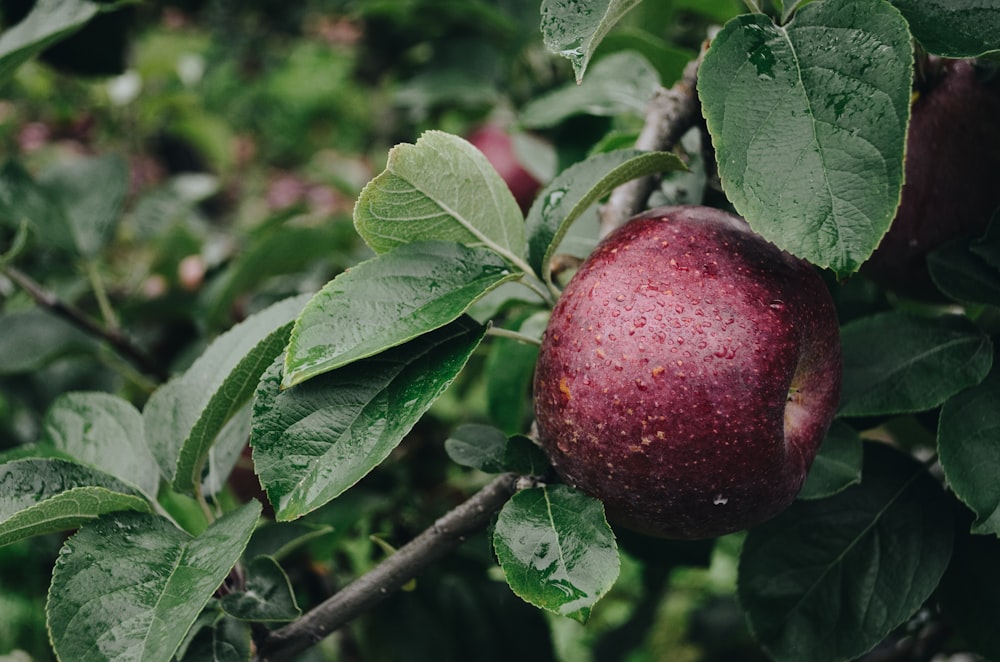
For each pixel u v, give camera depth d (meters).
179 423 0.46
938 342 0.45
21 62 0.56
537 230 0.44
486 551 0.57
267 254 0.66
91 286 0.79
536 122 0.55
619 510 0.41
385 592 0.43
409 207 0.41
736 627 0.87
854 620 0.45
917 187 0.45
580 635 1.13
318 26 1.59
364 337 0.39
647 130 0.45
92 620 0.39
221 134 1.50
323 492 0.39
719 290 0.39
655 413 0.39
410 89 0.85
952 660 0.69
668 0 0.67
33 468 0.44
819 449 0.45
